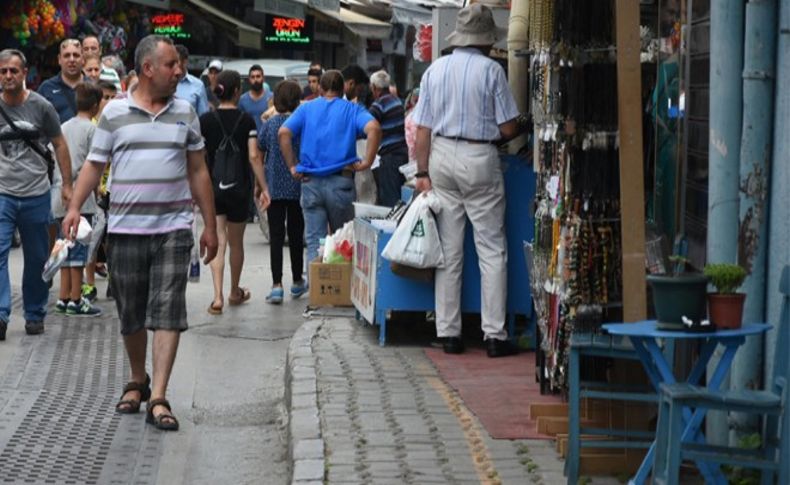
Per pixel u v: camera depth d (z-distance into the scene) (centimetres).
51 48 4559
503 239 2170
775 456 1303
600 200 1596
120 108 1858
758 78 1376
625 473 1480
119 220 1853
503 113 2117
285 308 2902
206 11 5759
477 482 1462
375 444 1616
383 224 2325
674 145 1714
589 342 1438
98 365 2259
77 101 2742
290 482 1507
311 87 3922
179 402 2038
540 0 1827
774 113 1378
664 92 1753
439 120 2141
